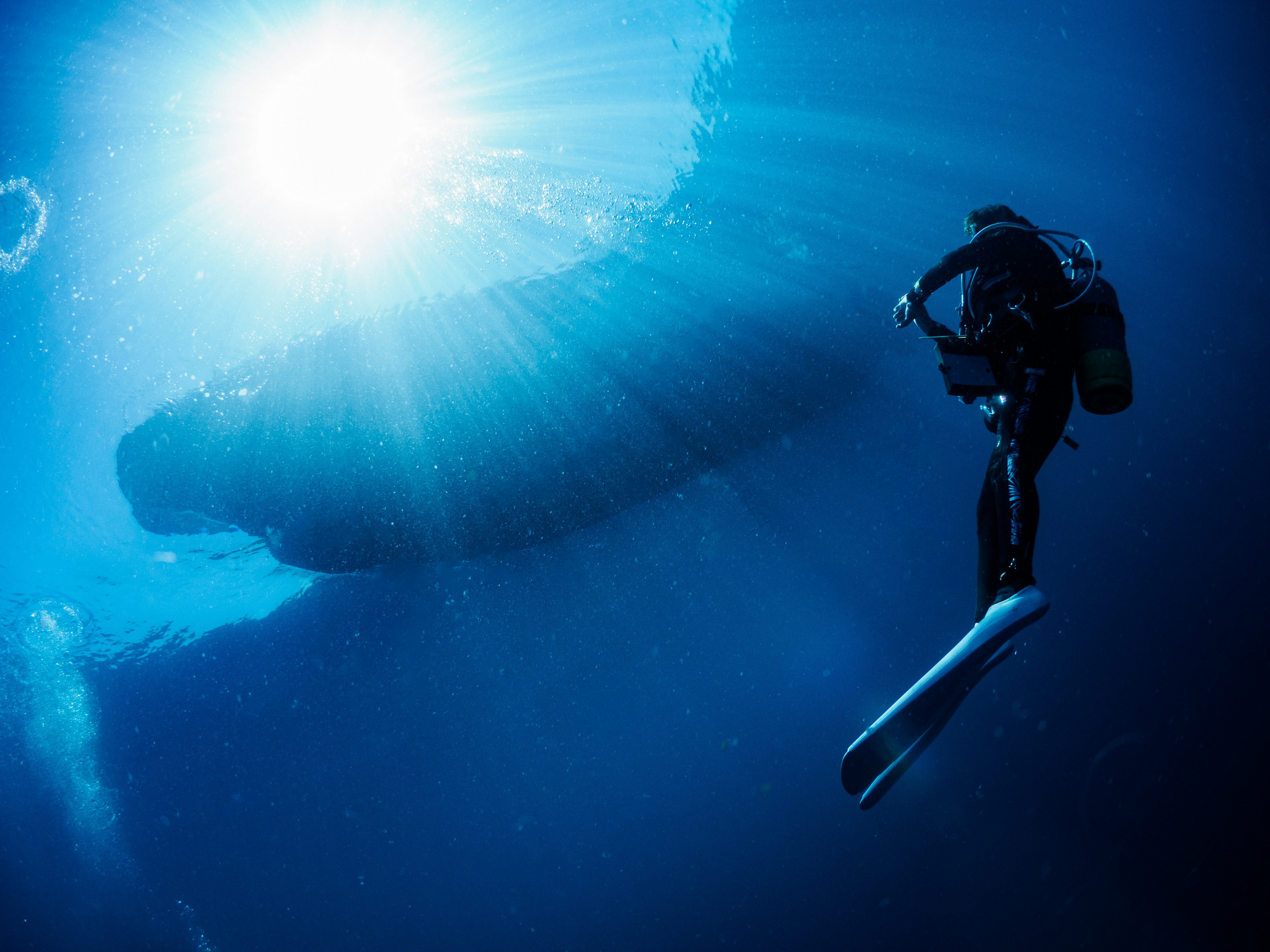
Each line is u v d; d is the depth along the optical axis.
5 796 4.29
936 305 4.98
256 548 5.00
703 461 4.70
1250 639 3.14
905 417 4.54
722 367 4.84
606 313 5.09
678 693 3.83
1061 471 4.14
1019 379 2.22
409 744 4.03
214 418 5.11
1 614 4.81
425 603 4.61
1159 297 4.99
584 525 4.70
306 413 4.99
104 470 5.21
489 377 4.93
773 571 4.11
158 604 4.94
